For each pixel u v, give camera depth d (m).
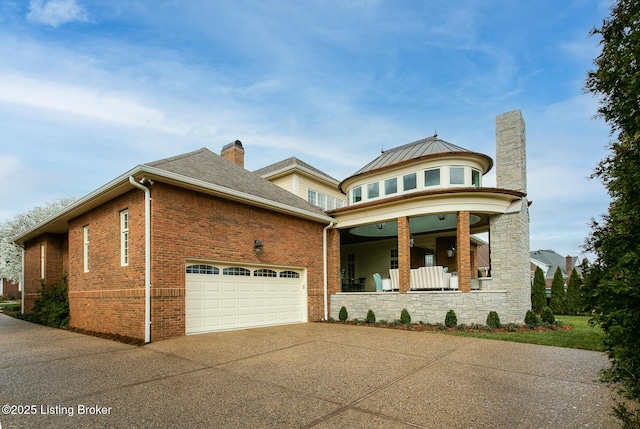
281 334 10.35
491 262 12.66
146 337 8.76
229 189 10.68
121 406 4.65
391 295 13.05
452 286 12.50
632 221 3.39
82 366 6.64
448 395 5.03
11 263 35.41
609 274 3.45
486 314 11.39
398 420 4.18
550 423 4.09
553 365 6.68
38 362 6.98
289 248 13.36
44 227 15.13
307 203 15.75
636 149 3.46
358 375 6.03
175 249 9.55
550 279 37.88
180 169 10.26
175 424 4.10
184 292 9.69
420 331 11.06
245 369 6.42
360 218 14.45
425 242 19.22
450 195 12.26
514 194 12.22
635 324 3.36
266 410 4.50
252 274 11.98
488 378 5.86
